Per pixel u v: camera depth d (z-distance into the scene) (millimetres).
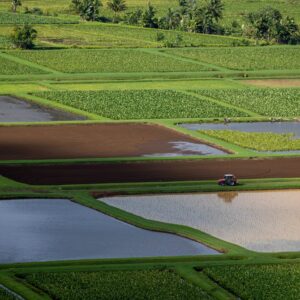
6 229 142375
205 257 132250
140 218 147625
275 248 137250
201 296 119062
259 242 139500
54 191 160500
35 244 136500
